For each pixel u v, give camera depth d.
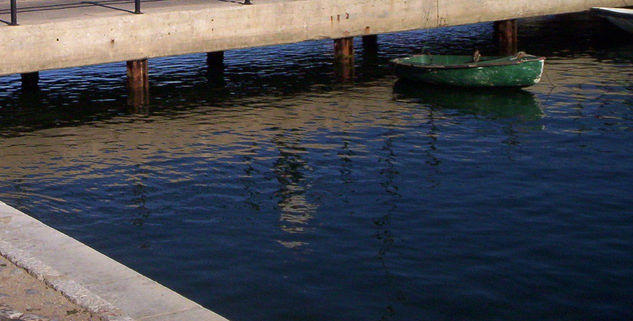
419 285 11.76
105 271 8.38
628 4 33.28
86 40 22.56
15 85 26.77
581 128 20.61
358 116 22.17
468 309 11.02
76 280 8.16
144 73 24.41
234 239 13.55
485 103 23.69
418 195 15.68
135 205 15.23
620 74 26.98
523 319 10.74
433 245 13.24
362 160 18.02
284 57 31.50
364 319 10.70
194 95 24.97
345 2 26.83
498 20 30.30
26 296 7.90
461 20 29.41
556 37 34.47
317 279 11.97
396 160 18.00
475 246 13.20
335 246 13.23
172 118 22.03
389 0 27.66
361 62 30.16
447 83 25.80
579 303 11.20
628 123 20.94
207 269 12.34
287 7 25.72
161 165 17.72
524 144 19.25
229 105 23.55
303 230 13.94
